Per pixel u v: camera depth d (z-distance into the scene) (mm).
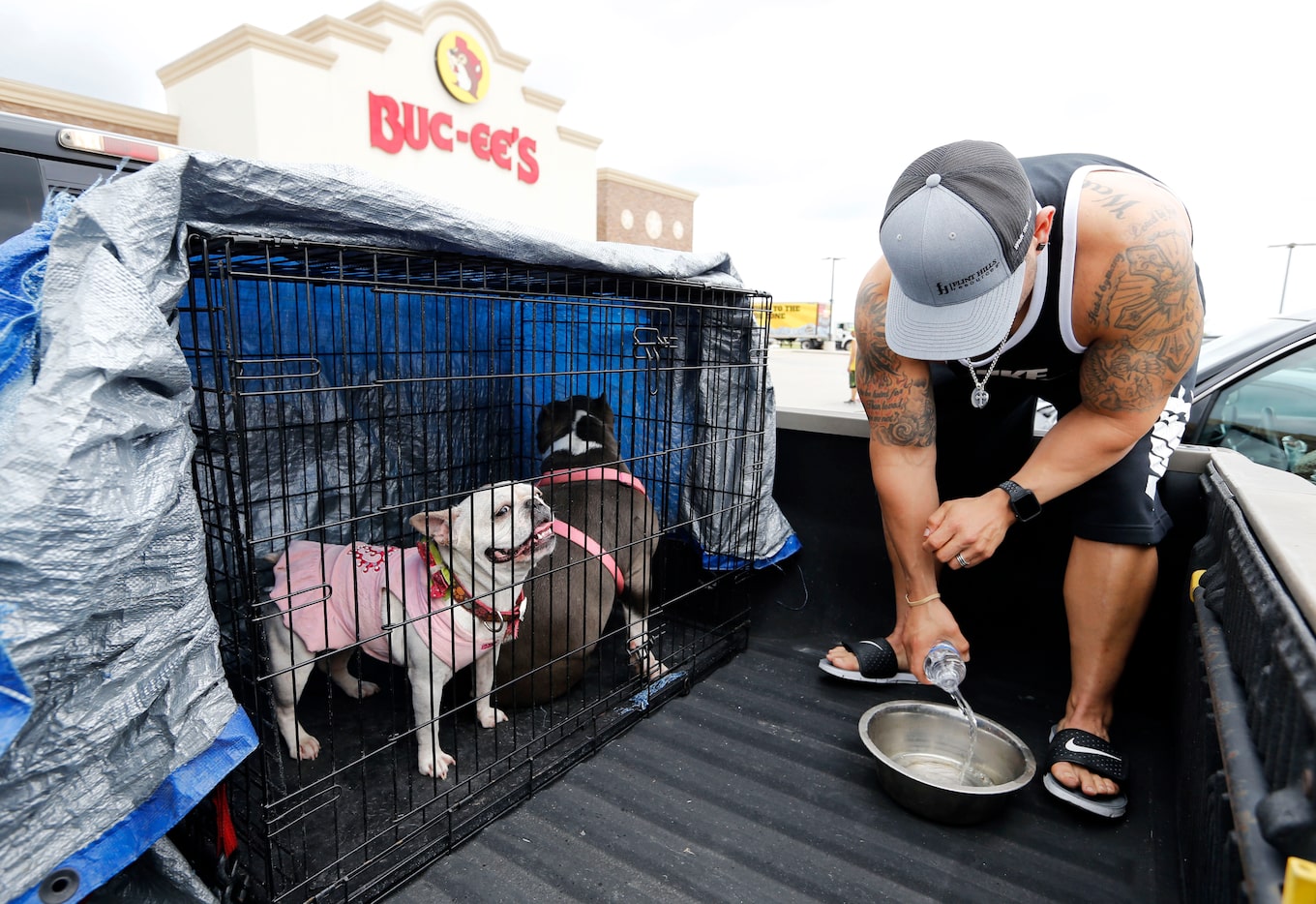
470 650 1815
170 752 1041
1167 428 1827
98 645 954
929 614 1950
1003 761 1860
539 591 2094
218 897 1274
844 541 2623
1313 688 721
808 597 2688
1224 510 1517
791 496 2715
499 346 2875
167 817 1061
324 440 2379
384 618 1776
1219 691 1113
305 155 10305
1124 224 1523
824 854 1589
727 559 2631
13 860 899
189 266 1147
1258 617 1023
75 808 954
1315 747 696
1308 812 675
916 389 1921
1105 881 1515
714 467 2494
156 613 1018
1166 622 2078
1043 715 2145
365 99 11016
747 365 2414
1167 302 1517
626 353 2812
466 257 1610
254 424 2170
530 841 1610
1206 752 1268
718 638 2555
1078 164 1725
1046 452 1729
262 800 1294
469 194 13000
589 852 1580
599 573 2068
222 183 1157
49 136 1667
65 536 841
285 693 1756
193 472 1309
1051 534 2256
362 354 2373
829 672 2311
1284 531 1069
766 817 1705
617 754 1953
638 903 1441
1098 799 1688
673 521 2805
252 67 9547
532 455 2939
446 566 1785
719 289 2312
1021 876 1528
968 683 2322
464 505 1820
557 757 1886
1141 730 2057
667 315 2615
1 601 812
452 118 12406
